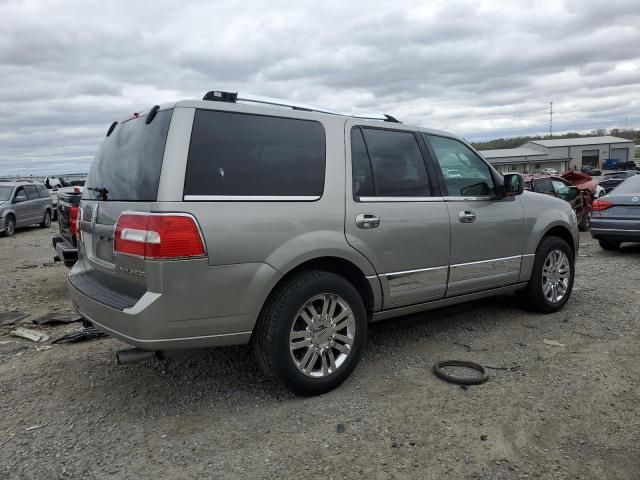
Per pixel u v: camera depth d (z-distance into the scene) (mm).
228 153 3236
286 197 3396
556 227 5449
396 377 3854
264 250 3238
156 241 2924
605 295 6141
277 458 2842
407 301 4102
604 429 3090
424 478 2658
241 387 3727
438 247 4230
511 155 83875
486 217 4637
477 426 3133
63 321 5500
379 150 4016
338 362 3645
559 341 4551
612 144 88250
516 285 5051
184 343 3070
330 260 3652
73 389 3756
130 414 3363
